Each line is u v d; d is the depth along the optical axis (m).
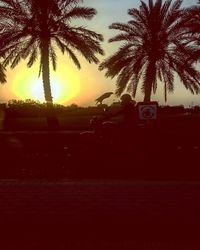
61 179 8.88
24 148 14.45
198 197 6.90
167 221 5.65
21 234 5.25
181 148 12.28
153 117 12.87
